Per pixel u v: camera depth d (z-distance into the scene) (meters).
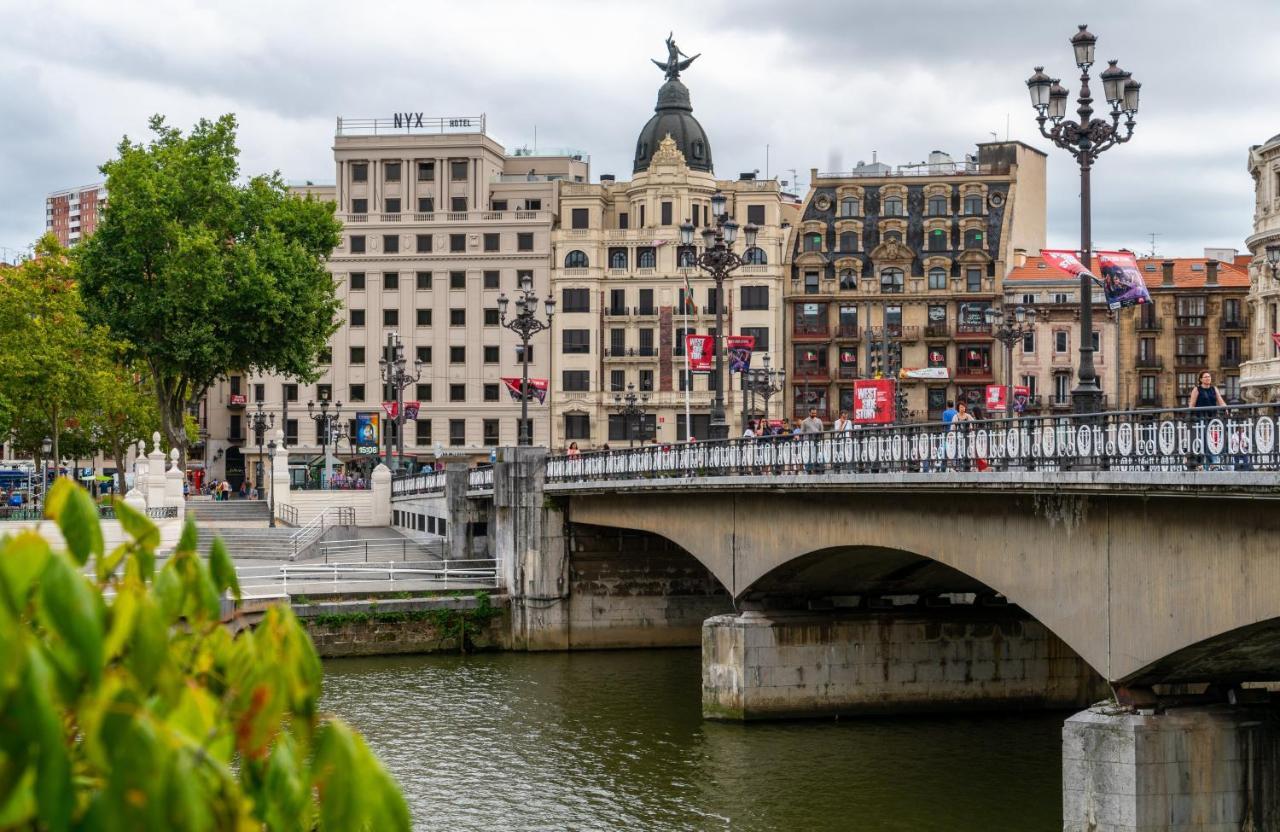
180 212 77.06
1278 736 24.12
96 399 77.94
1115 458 22.92
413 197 117.44
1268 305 81.81
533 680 48.72
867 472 31.72
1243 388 82.69
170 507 67.44
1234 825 23.86
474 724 40.75
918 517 31.19
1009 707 41.38
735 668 40.47
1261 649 22.86
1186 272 107.44
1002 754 35.97
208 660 6.14
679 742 38.00
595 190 115.56
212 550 6.55
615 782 33.97
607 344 113.69
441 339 115.56
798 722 40.31
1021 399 57.19
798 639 40.59
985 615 41.50
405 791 33.38
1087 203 27.67
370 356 116.44
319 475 114.25
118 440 99.31
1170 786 23.69
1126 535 23.97
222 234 78.00
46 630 4.93
